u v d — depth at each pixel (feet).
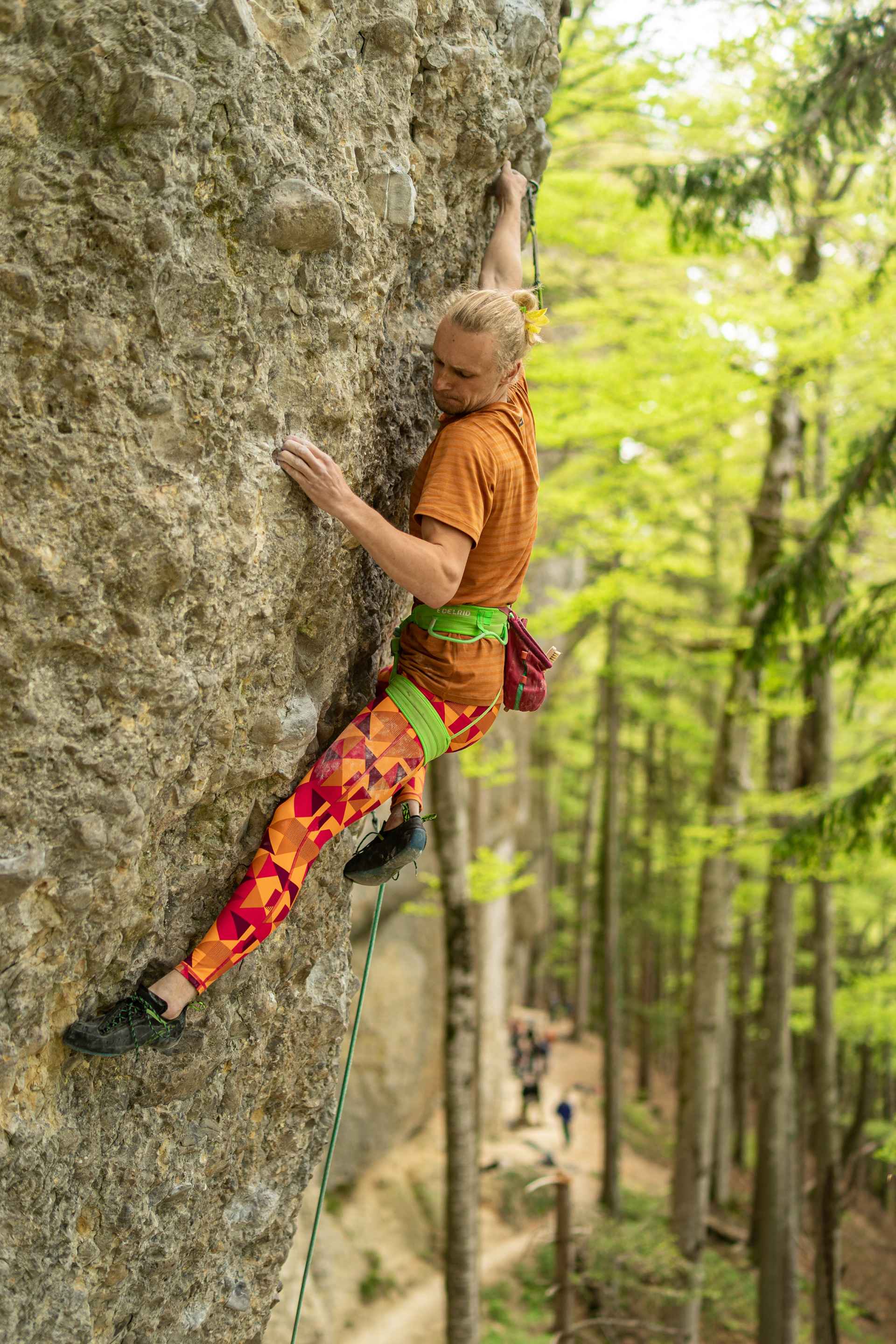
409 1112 39.27
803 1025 34.73
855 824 20.79
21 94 5.88
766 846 29.25
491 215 10.18
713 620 41.50
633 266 26.58
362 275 7.79
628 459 27.27
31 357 5.97
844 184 26.58
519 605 29.78
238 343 6.81
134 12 5.99
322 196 6.93
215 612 6.88
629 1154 55.01
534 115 10.44
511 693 8.37
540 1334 33.47
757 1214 42.91
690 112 24.20
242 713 7.61
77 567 6.15
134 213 6.12
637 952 86.69
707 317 23.57
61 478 6.06
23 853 6.15
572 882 97.91
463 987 23.43
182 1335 8.68
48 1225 7.02
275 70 6.86
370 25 7.78
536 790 77.66
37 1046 6.74
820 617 25.81
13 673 6.02
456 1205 23.06
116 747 6.48
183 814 7.34
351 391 7.77
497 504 7.78
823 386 27.55
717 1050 32.55
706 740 47.09
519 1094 56.18
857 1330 42.78
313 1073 9.65
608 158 26.55
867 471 20.84
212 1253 8.83
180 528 6.50
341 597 8.25
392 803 8.91
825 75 21.66
